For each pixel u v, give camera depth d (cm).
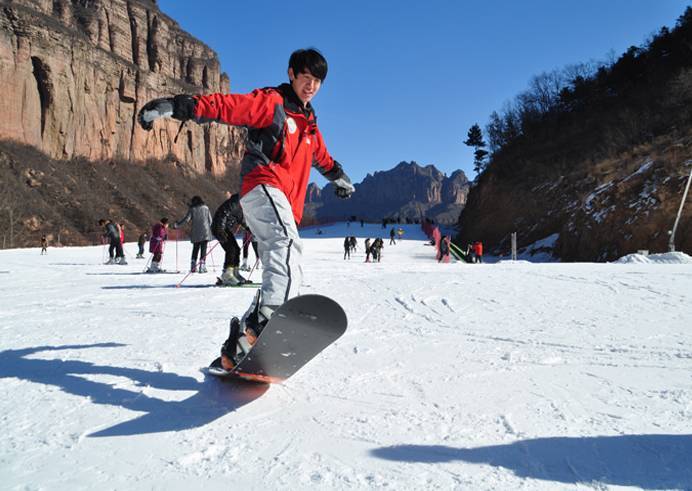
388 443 158
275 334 174
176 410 188
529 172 4766
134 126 8856
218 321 382
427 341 313
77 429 169
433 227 5028
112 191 7525
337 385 221
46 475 137
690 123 3195
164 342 304
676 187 2431
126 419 178
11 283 734
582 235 2869
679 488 129
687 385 219
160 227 1035
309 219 8619
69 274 965
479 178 6556
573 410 188
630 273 720
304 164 229
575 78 6425
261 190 213
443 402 198
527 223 3975
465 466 142
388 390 214
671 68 4453
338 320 174
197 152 10544
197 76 11681
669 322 365
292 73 220
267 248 211
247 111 202
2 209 5606
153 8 10838
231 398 202
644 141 3512
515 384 223
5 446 155
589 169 3691
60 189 6619
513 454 150
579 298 484
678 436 162
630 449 153
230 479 135
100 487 130
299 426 173
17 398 199
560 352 282
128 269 1183
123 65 8550
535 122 6078
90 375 231
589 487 130
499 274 739
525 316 399
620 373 239
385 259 2717
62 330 343
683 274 691
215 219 673
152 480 134
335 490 129
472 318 395
